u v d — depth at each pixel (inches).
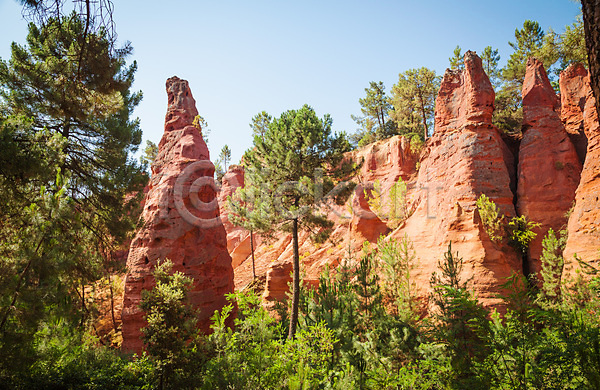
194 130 1072.8
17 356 296.4
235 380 391.5
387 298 755.4
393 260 775.7
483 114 904.3
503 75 1608.0
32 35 596.1
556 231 790.5
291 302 808.9
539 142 877.8
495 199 834.2
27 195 362.3
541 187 842.2
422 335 558.6
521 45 1600.6
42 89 521.7
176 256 907.4
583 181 684.7
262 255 1768.0
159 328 428.8
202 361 437.4
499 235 794.8
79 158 722.2
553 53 1066.1
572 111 928.3
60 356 460.8
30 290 298.5
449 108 1011.9
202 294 909.2
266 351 443.8
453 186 893.2
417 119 1927.9
